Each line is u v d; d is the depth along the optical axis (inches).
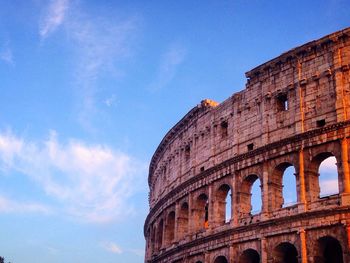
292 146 2785.4
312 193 2640.3
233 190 3056.1
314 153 2689.5
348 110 2652.6
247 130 3142.2
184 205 3619.6
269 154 2893.7
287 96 2967.5
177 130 3991.1
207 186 3324.3
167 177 4062.5
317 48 2903.5
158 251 3917.3
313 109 2807.6
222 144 3319.4
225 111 3380.9
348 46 2780.5
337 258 2610.7
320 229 2506.2
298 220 2593.5
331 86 2770.7
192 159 3607.3
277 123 2960.1
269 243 2714.1
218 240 3034.0
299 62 2967.5
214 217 3176.7
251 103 3179.1
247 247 2832.2
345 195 2472.9
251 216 2888.8
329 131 2650.1
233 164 3105.3
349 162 2544.3
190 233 3366.1
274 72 3095.5
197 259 3218.5
